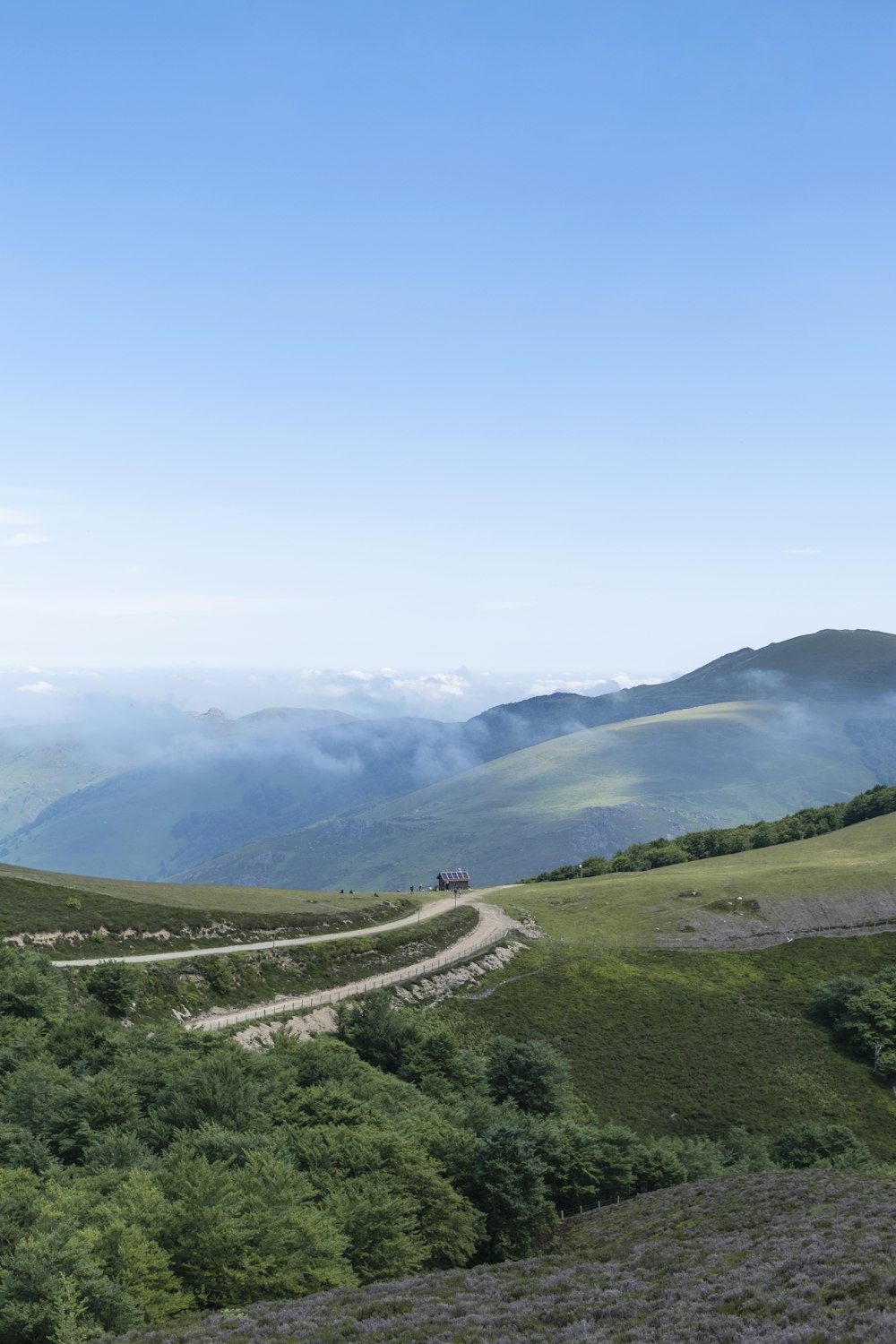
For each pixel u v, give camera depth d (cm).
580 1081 10906
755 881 17438
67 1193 4672
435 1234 5781
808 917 15712
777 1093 11012
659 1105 10650
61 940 11056
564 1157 7381
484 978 13038
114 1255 4316
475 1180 6372
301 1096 6850
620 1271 4950
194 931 12488
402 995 12081
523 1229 6303
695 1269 4681
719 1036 12144
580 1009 12525
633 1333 3706
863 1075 11506
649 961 14175
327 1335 3950
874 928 15300
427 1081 8769
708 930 15312
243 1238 4553
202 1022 10219
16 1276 4009
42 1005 8519
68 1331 3775
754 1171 8488
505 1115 7844
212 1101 6322
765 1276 4234
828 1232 4916
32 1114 6022
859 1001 12469
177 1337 3909
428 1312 4288
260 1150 5653
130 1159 5541
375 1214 5284
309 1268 4688
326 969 12350
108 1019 8250
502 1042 9538
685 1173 7775
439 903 17125
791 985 13600
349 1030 9525
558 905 16962
